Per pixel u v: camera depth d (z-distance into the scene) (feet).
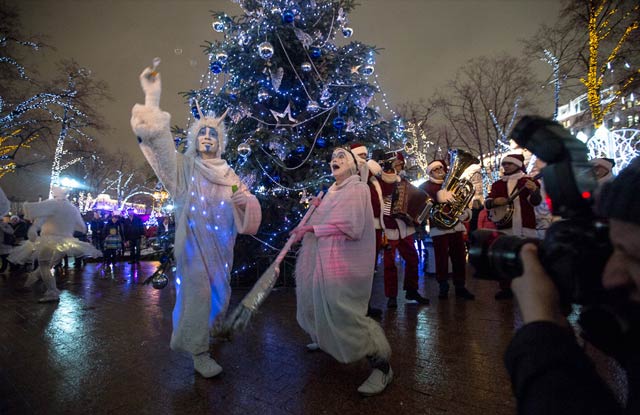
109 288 24.82
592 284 2.06
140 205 138.31
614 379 8.75
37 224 21.33
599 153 36.06
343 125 19.93
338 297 8.49
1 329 15.21
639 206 1.78
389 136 24.26
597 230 2.04
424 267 27.27
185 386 9.45
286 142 19.56
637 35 43.14
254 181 21.50
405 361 10.53
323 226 8.79
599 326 2.11
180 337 9.89
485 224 20.47
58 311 18.33
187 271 9.97
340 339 8.46
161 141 9.86
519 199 17.07
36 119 63.57
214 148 11.37
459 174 18.06
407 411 7.86
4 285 28.19
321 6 23.21
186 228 10.16
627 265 1.89
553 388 2.03
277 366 10.50
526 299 2.35
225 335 7.69
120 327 15.01
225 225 10.70
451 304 17.22
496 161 66.69
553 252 2.21
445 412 7.75
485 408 7.84
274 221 22.45
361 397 8.54
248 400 8.61
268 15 21.11
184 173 10.71
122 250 47.60
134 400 8.80
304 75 22.34
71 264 44.88
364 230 9.14
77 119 65.67
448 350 11.23
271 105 22.49
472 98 68.49
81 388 9.52
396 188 17.30
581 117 52.26
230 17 22.06
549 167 2.24
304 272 9.99
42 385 9.75
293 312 16.39
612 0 43.50
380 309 16.12
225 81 22.33
